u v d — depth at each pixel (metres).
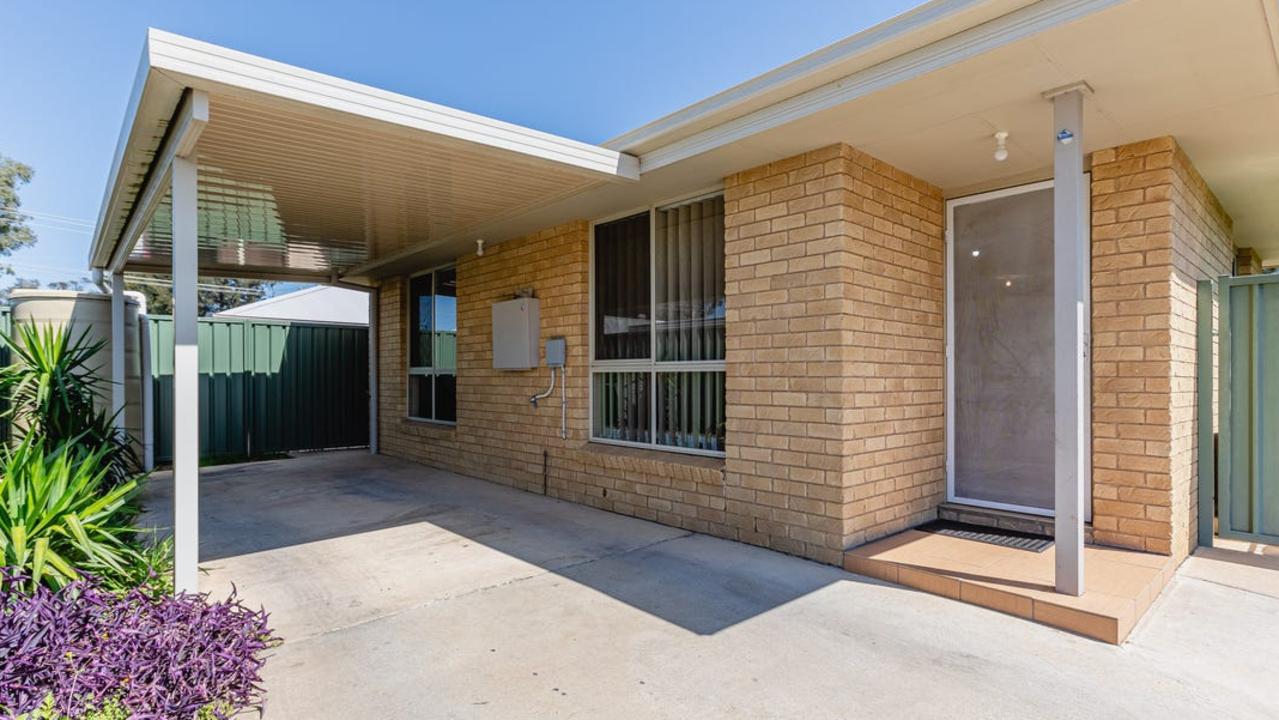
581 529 5.26
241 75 3.14
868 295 4.38
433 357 9.00
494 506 6.17
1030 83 3.28
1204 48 2.89
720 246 5.20
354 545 4.83
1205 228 4.88
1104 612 3.09
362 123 3.64
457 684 2.73
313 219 6.15
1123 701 2.55
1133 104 3.48
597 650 3.03
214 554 4.60
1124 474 4.09
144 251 7.14
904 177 4.74
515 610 3.53
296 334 10.39
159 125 3.53
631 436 5.97
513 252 7.15
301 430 10.38
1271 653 2.95
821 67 3.47
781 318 4.51
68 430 4.98
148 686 2.23
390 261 8.41
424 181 4.88
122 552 3.29
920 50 3.19
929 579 3.73
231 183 4.90
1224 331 4.55
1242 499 4.48
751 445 4.72
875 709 2.51
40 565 2.58
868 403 4.37
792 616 3.41
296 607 3.59
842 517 4.17
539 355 6.75
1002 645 3.04
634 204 5.69
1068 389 3.32
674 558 4.43
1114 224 4.12
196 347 3.52
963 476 5.08
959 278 5.11
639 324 5.91
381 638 3.18
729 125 4.15
